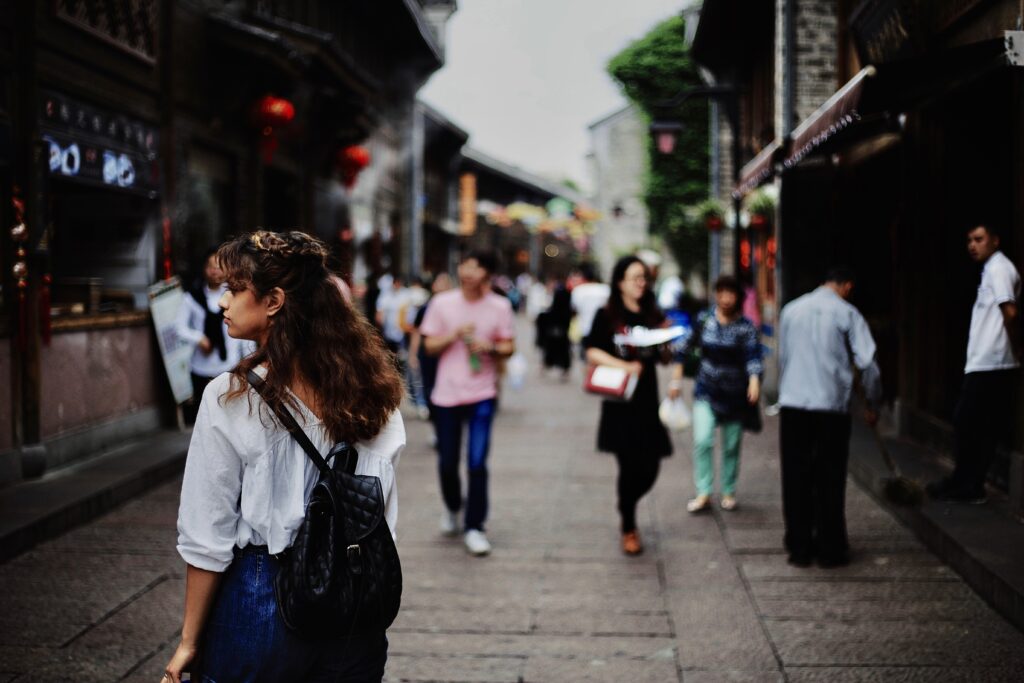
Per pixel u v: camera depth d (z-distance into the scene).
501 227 47.38
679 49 29.33
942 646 4.67
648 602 5.42
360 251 20.62
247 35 11.29
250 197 12.91
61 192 9.30
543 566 6.14
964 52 5.60
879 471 7.74
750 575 5.89
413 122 25.78
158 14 9.97
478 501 6.45
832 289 6.07
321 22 17.91
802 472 6.06
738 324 7.48
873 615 5.13
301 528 2.27
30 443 7.64
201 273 9.12
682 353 7.55
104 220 10.02
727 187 23.75
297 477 2.31
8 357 7.45
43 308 7.75
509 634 4.94
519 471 9.25
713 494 8.16
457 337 6.50
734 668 4.46
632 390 6.18
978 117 7.66
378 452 2.45
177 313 9.91
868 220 11.16
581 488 8.48
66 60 8.19
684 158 29.23
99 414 8.88
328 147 16.72
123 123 9.25
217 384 2.32
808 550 6.05
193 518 2.28
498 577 5.91
